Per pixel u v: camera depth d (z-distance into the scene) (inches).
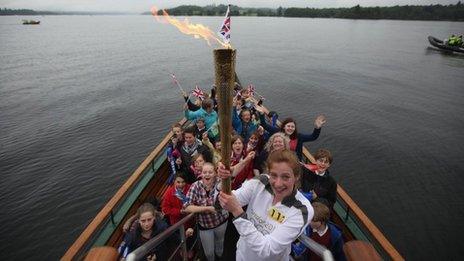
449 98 1043.9
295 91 1143.0
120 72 1556.3
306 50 2400.3
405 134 726.5
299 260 130.3
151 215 134.6
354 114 872.3
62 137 746.8
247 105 302.4
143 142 723.4
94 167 613.3
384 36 3811.5
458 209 465.7
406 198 491.5
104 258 62.7
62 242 429.1
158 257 138.5
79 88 1226.0
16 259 401.1
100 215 158.2
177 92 1141.1
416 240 406.9
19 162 629.9
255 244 71.1
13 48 2723.9
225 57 53.5
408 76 1416.1
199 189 152.6
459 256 382.0
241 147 179.9
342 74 1466.5
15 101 1037.2
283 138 173.9
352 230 181.6
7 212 485.7
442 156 620.1
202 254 171.8
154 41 3326.8
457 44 2193.7
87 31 5413.4
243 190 83.7
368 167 581.0
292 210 74.4
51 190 541.0
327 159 170.9
